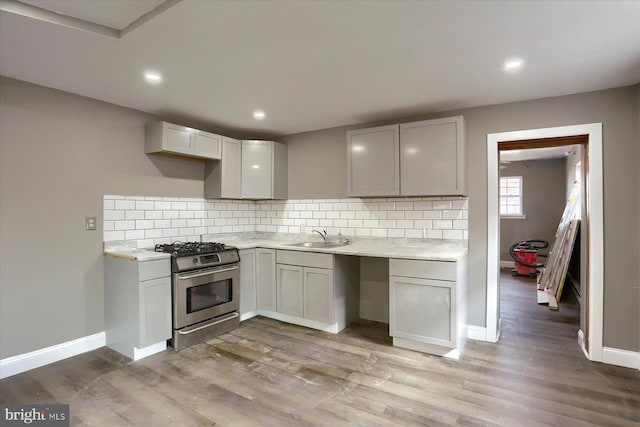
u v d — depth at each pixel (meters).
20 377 2.47
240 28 1.84
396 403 2.14
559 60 2.22
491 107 3.12
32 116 2.61
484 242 3.16
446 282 2.73
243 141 4.02
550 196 6.82
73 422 1.96
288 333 3.34
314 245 3.69
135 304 2.73
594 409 2.06
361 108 3.25
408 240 3.53
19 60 2.22
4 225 2.49
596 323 2.71
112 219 3.11
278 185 4.18
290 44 2.02
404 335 2.92
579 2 1.60
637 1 1.58
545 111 2.91
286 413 2.04
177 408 2.09
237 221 4.37
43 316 2.68
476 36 1.93
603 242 2.69
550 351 2.91
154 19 1.74
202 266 3.11
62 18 1.77
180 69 2.37
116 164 3.13
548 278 5.21
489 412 2.04
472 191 3.20
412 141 3.18
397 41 1.98
